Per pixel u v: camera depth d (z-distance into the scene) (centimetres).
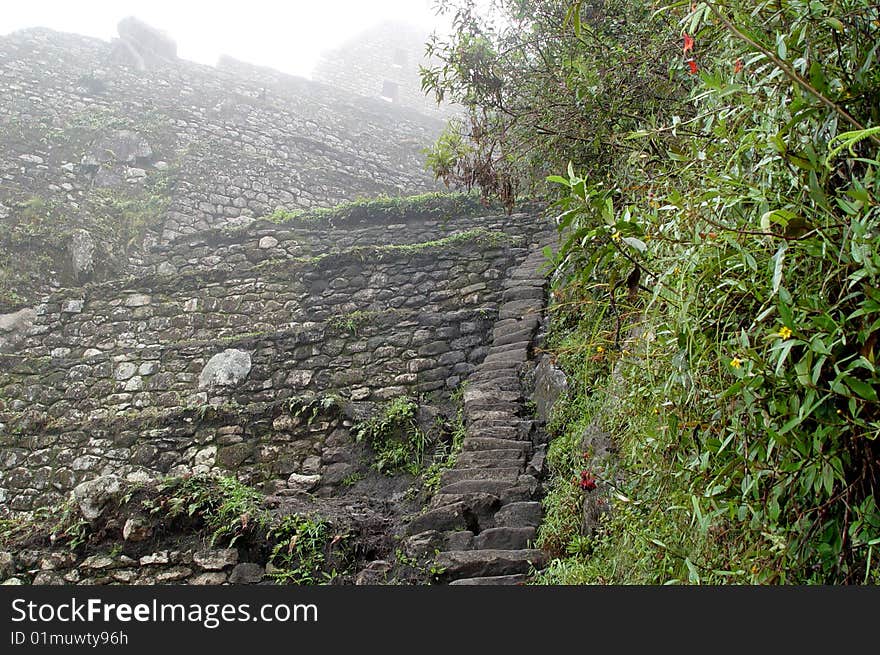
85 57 1126
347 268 736
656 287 156
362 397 614
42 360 698
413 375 616
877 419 132
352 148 1247
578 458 361
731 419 151
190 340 720
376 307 702
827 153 139
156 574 399
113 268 880
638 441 205
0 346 734
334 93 1393
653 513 194
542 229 764
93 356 698
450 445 514
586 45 317
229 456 563
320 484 525
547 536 339
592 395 401
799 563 148
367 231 848
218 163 1070
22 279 806
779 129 145
